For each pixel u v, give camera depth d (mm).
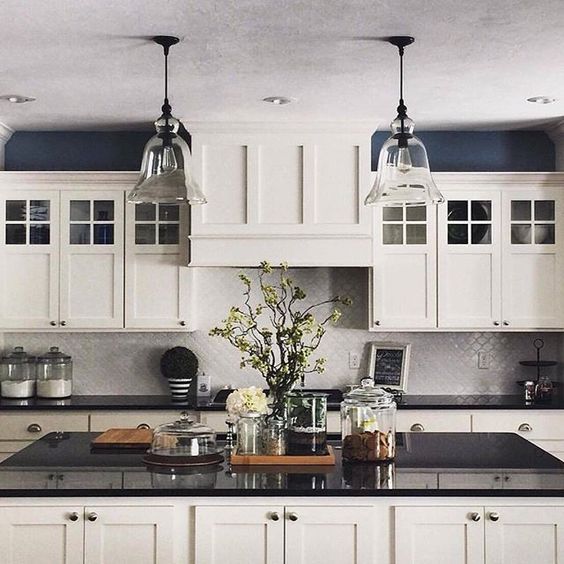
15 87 5098
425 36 4066
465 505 3514
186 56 4414
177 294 6191
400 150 3953
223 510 3490
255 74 4805
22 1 3557
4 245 6199
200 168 6016
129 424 5934
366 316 6527
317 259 6031
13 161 6477
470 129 6445
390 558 3512
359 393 4062
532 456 4141
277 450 3955
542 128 6406
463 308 6215
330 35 4051
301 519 3490
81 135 6492
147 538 3504
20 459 4055
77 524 3498
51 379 6320
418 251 6195
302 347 3998
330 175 6027
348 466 3910
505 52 4336
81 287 6207
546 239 6230
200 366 6539
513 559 3518
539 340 6562
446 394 6543
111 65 4590
